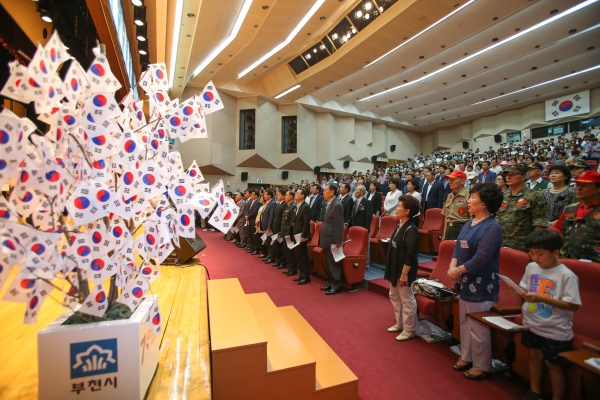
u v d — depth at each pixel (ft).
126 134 3.32
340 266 13.46
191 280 9.47
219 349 4.77
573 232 7.63
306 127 57.77
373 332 9.48
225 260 20.01
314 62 41.42
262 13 29.04
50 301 6.97
